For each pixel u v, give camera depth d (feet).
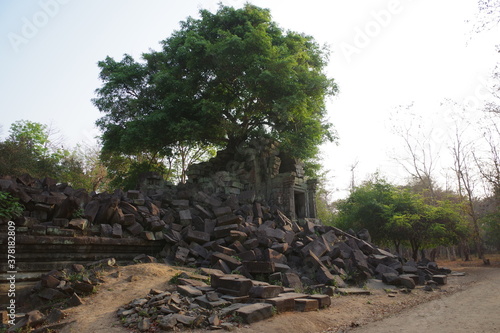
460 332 23.68
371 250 56.13
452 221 80.12
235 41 68.80
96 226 41.81
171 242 45.62
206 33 83.41
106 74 87.61
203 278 33.76
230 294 28.60
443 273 64.69
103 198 48.34
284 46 76.07
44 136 114.01
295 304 28.37
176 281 32.35
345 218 92.27
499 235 100.83
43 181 46.75
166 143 83.30
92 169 124.16
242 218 53.62
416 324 26.58
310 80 74.13
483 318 27.63
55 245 36.55
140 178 68.13
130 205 47.21
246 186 74.64
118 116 86.48
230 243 46.39
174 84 77.41
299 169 77.61
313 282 40.11
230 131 79.00
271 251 43.19
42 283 30.76
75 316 25.43
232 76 77.46
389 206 82.89
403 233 82.48
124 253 43.27
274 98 75.15
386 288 43.21
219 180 70.90
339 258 47.55
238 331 22.52
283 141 78.95
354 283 43.93
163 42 86.89
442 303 35.60
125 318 24.41
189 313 24.68
